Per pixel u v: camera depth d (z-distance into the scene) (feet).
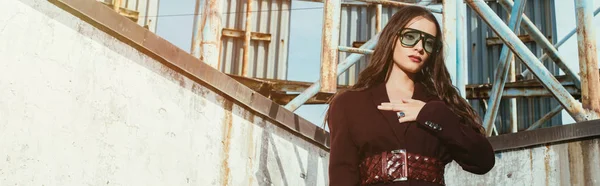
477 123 6.68
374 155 6.17
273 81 33.96
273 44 40.22
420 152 6.04
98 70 10.25
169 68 11.83
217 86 12.92
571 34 35.19
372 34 39.93
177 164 11.83
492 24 19.65
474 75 39.27
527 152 15.47
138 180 10.94
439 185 6.03
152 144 11.30
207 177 12.69
